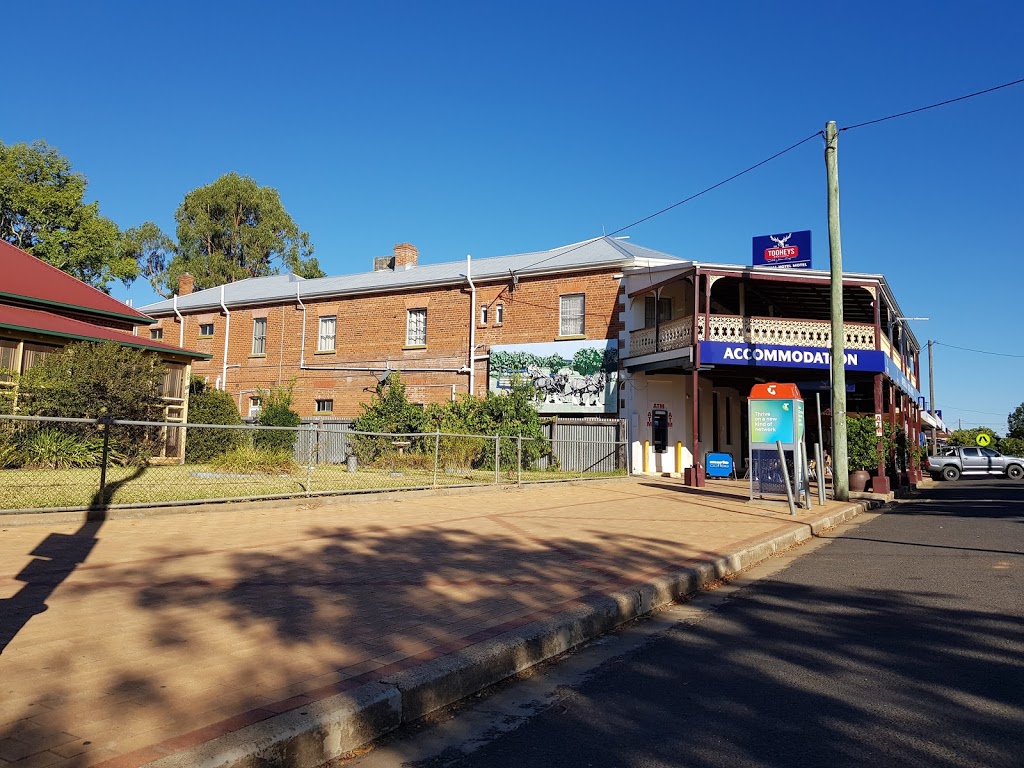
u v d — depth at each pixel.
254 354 29.55
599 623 6.00
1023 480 31.20
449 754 3.71
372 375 26.66
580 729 4.02
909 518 14.21
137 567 6.98
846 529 12.62
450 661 4.54
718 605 7.04
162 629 5.02
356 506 12.24
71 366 14.52
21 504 9.59
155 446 15.54
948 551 9.82
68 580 6.34
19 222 30.34
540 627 5.40
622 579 7.25
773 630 6.07
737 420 27.34
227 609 5.62
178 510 10.25
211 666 4.30
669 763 3.59
